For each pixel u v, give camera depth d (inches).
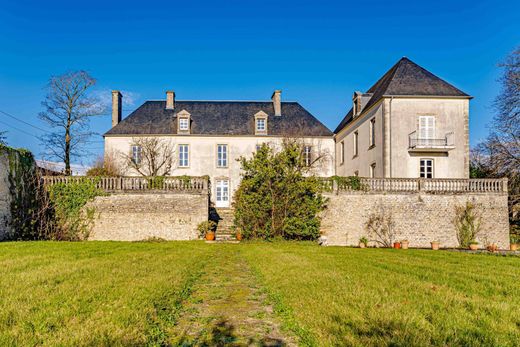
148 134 1155.3
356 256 464.1
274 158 725.3
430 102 892.6
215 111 1248.2
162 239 737.0
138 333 162.9
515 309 206.1
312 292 240.8
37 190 735.1
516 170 943.7
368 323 179.5
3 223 648.4
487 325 177.9
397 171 874.8
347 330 170.4
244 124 1208.8
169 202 776.3
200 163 1165.1
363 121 1027.9
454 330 169.2
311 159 1203.2
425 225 789.2
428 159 887.1
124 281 265.3
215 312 211.5
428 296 230.1
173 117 1206.9
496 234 786.2
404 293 237.6
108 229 764.6
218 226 853.2
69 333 158.9
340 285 260.7
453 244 785.6
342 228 783.1
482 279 298.8
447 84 922.1
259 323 192.1
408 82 917.2
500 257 490.3
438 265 383.6
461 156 888.9
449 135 888.3
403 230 787.4
